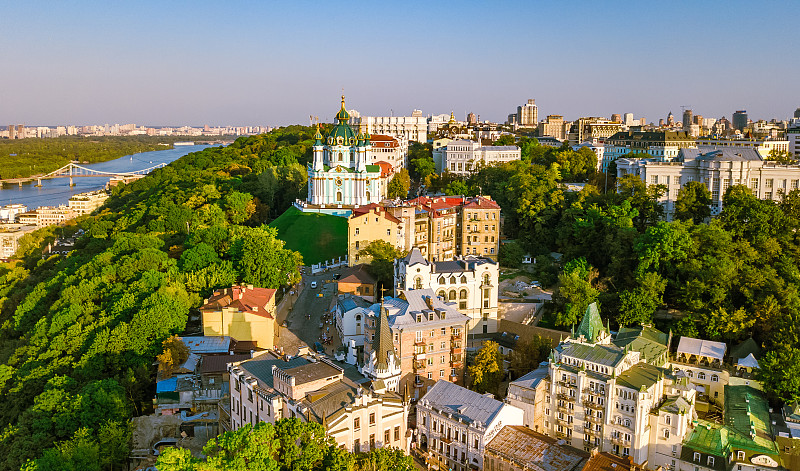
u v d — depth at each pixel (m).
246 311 172.12
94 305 198.75
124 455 135.50
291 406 123.00
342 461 108.62
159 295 179.00
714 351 166.25
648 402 136.25
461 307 187.50
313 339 183.75
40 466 124.31
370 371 153.12
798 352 150.38
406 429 138.75
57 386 156.00
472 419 138.62
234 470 102.12
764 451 131.12
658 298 182.38
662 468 135.38
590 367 143.38
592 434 142.62
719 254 190.62
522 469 128.38
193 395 147.38
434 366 165.25
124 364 163.25
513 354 172.12
